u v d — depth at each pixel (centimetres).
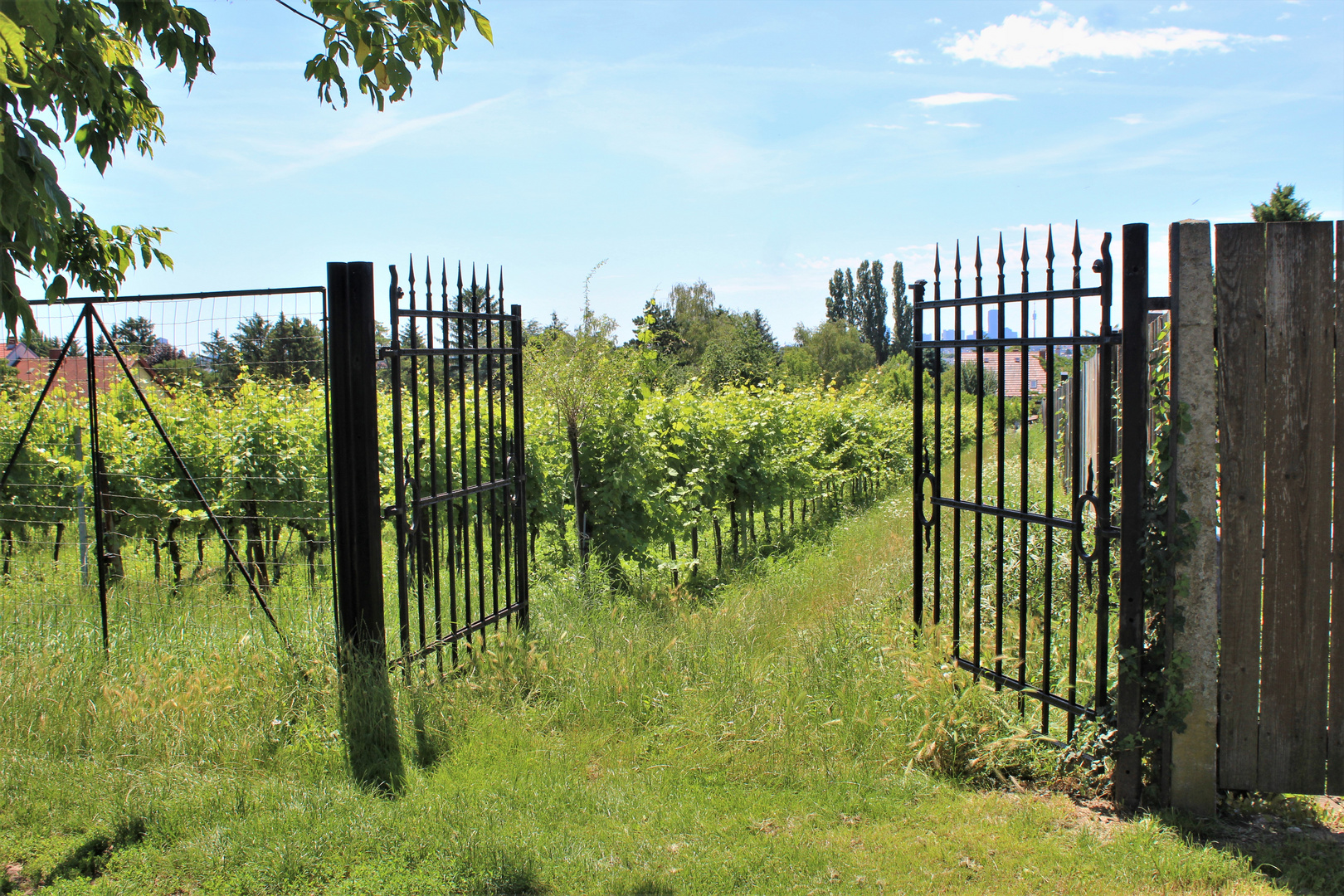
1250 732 354
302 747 417
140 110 483
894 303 7994
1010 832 347
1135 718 363
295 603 593
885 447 1911
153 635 557
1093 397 1045
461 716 450
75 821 353
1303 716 350
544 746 434
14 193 299
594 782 401
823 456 1416
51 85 366
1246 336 342
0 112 286
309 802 364
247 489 806
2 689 446
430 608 632
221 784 379
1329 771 351
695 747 428
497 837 341
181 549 884
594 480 836
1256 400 343
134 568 827
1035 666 464
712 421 1027
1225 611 352
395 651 502
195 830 347
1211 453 347
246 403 841
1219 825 355
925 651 436
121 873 320
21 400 816
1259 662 352
